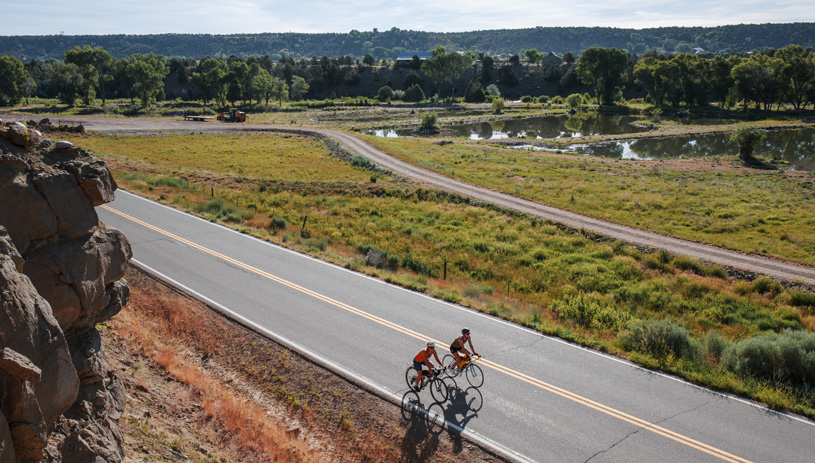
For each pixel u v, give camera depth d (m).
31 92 126.00
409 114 125.19
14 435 6.05
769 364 14.52
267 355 14.77
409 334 16.28
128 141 68.25
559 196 44.19
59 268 8.24
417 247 29.77
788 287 24.81
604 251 29.42
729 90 125.81
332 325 16.72
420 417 12.12
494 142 82.88
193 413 11.67
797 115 111.62
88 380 8.68
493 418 12.09
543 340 16.19
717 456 10.86
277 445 10.94
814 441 11.40
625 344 16.08
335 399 12.88
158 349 14.17
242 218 30.73
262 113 122.81
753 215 38.72
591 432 11.61
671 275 26.42
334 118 115.81
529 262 27.75
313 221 34.25
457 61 152.38
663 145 82.25
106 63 124.50
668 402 12.83
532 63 199.62
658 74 128.75
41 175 8.27
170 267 21.17
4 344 6.09
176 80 161.38
